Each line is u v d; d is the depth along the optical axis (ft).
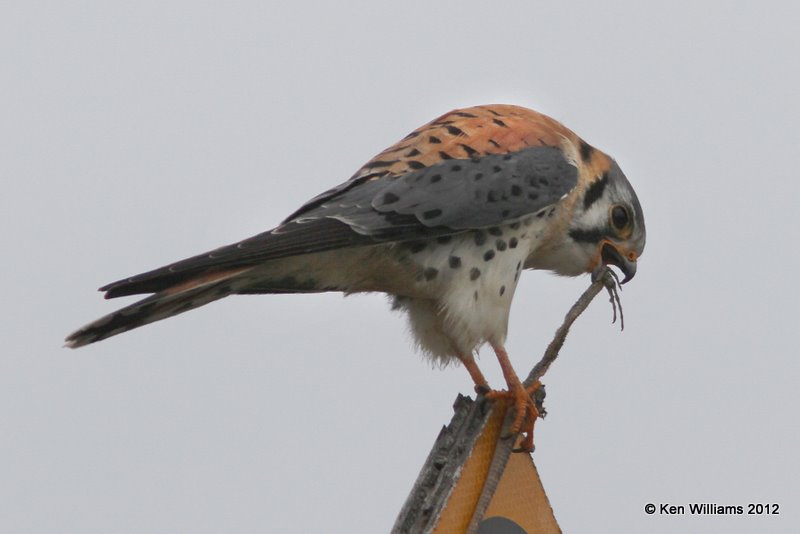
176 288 27.27
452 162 30.73
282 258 28.71
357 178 30.63
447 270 30.12
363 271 30.12
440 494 23.80
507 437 24.72
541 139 32.42
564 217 32.94
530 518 24.70
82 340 26.63
